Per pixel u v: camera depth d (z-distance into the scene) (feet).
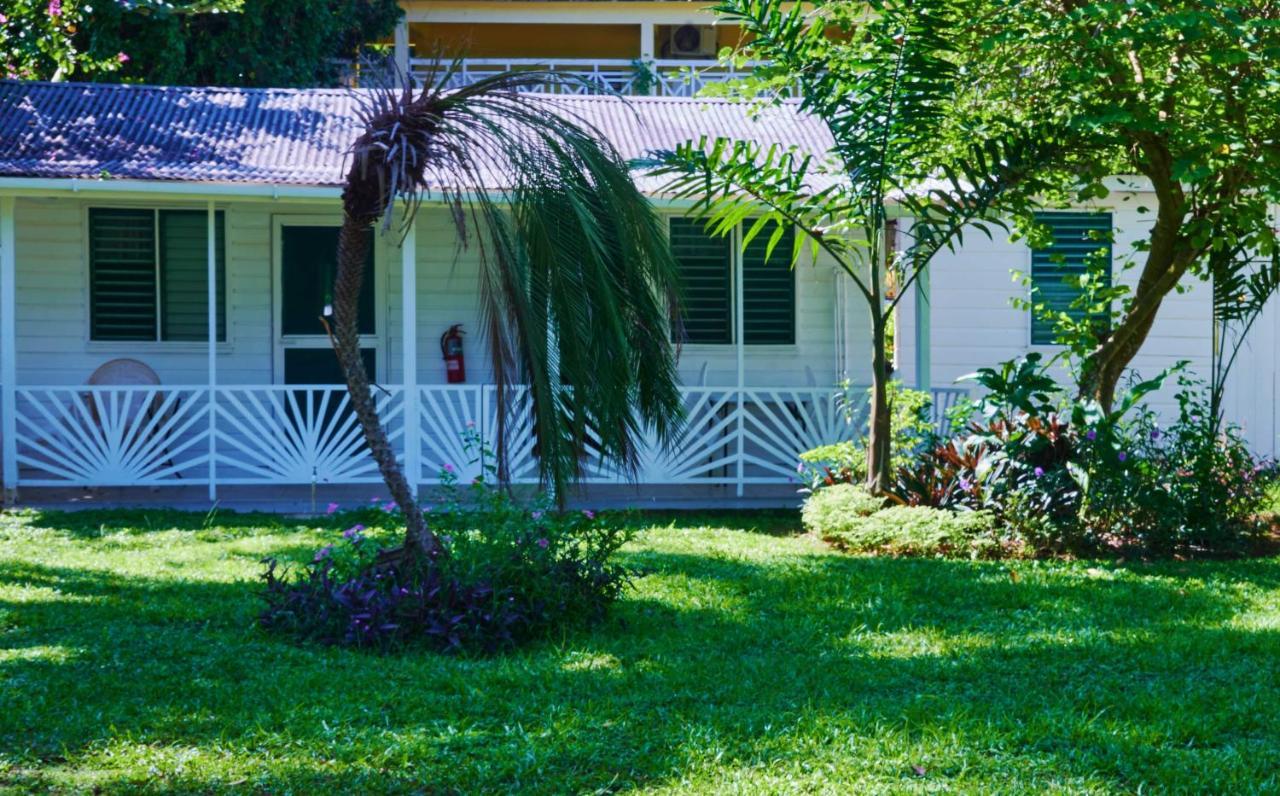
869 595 25.50
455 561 21.47
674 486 41.37
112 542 31.09
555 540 22.59
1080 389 34.81
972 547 30.53
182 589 25.32
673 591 25.84
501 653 20.68
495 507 22.57
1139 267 45.78
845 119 30.01
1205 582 27.14
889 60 29.40
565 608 22.16
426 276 42.27
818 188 36.83
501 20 69.46
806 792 14.30
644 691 18.28
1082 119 27.96
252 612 23.16
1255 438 46.32
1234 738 16.51
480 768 14.88
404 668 19.34
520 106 20.25
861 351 43.50
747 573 27.68
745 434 38.70
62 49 50.88
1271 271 35.96
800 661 20.33
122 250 41.39
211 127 40.37
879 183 30.17
